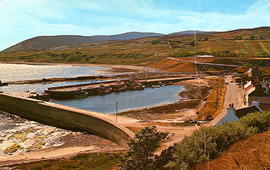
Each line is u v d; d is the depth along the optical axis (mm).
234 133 20734
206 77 164375
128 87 136250
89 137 58312
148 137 19516
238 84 129125
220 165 15781
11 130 65438
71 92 114625
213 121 54719
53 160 38969
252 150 16859
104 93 122812
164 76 175500
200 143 19359
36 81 158875
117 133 51594
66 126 68625
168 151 20000
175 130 50594
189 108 85000
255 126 23312
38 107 76812
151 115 77562
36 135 60781
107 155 39812
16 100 85375
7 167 36156
